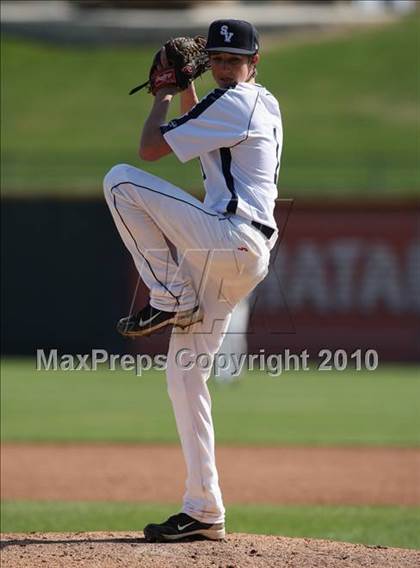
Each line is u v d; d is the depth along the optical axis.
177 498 36.78
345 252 91.75
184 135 19.80
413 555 21.00
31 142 144.50
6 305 91.94
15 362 89.69
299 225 92.00
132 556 20.56
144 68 170.25
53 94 161.75
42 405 64.25
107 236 90.62
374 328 91.25
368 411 62.00
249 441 50.31
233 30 20.08
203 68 20.59
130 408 63.19
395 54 169.75
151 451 47.25
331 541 22.39
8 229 91.75
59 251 91.19
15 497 36.84
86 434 52.22
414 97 158.12
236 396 70.06
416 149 140.00
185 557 20.48
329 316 91.25
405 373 85.75
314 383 78.62
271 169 20.23
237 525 31.67
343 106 155.75
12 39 178.62
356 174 126.88
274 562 20.31
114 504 35.34
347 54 171.25
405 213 91.50
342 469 43.12
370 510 34.56
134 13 178.62
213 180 20.23
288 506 35.41
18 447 48.34
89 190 107.38
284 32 180.25
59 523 31.53
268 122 20.22
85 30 177.50
